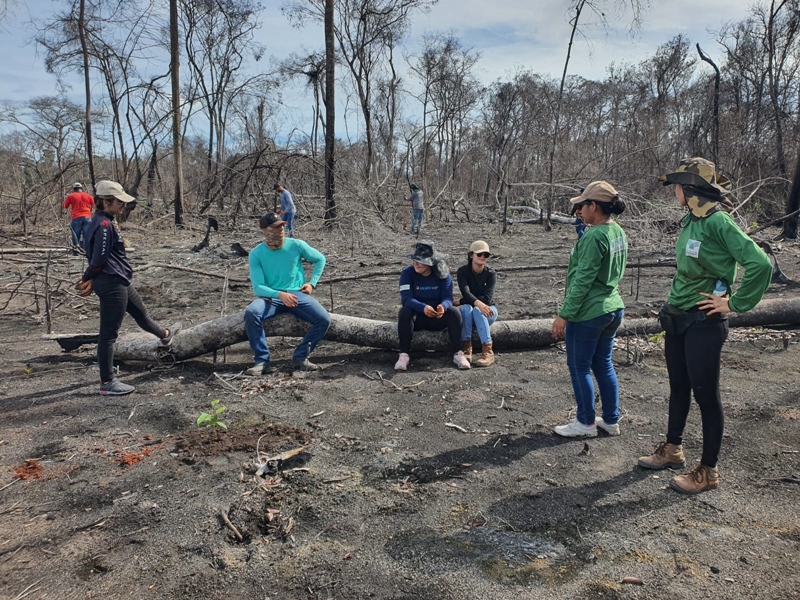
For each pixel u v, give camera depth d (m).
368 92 29.02
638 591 2.45
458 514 3.06
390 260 12.39
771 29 18.48
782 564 2.59
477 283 5.63
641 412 4.35
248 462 3.64
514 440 3.93
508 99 34.75
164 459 3.71
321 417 4.35
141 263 12.09
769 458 3.59
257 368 5.26
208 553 2.77
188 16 28.64
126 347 5.48
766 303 6.62
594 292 3.66
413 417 4.34
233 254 13.07
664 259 11.81
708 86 26.23
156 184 27.20
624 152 22.36
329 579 2.57
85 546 2.84
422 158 33.84
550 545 2.78
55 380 5.19
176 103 20.11
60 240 14.94
